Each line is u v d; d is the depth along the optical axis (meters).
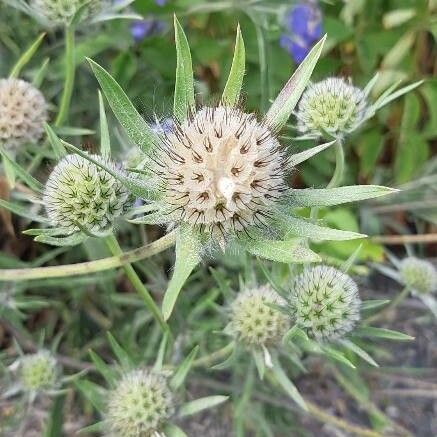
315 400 0.15
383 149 0.17
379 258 0.14
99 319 0.14
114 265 0.09
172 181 0.08
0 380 0.12
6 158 0.10
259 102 0.15
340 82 0.10
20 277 0.09
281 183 0.08
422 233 0.17
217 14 0.15
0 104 0.11
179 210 0.08
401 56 0.15
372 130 0.16
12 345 0.14
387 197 0.16
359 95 0.10
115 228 0.09
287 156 0.08
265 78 0.13
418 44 0.16
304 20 0.15
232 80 0.08
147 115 0.10
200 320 0.13
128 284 0.15
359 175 0.16
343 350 0.14
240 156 0.08
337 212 0.14
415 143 0.16
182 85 0.08
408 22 0.15
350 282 0.10
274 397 0.14
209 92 0.16
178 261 0.08
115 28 0.14
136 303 0.14
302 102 0.10
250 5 0.13
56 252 0.14
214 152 0.08
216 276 0.11
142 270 0.14
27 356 0.12
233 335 0.11
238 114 0.08
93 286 0.14
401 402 0.15
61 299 0.15
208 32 0.15
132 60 0.14
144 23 0.15
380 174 0.16
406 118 0.16
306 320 0.10
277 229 0.08
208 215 0.08
